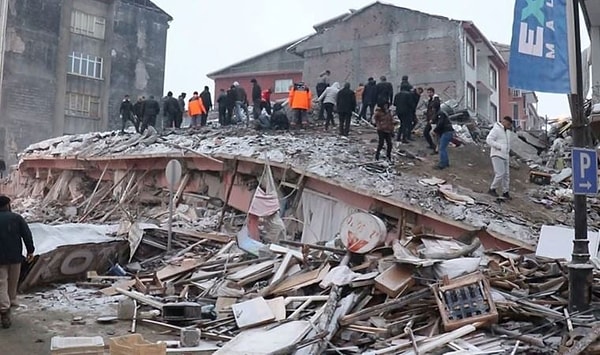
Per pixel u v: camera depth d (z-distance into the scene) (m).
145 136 21.50
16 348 6.87
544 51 6.99
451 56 32.19
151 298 9.17
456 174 14.98
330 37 36.00
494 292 7.25
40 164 25.80
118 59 43.28
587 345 5.41
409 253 8.53
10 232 7.77
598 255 8.68
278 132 19.03
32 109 38.94
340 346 6.74
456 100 29.75
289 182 14.97
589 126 14.44
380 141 15.25
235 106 22.00
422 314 7.15
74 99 41.59
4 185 29.36
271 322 7.55
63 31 41.03
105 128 42.38
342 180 13.70
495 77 39.41
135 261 12.41
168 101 23.30
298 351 6.40
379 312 7.12
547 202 13.56
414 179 13.99
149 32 45.06
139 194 19.66
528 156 19.16
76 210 21.05
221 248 12.24
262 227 13.09
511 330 6.62
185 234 13.34
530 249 10.67
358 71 34.84
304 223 14.31
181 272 10.49
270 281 9.27
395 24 34.03
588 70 22.02
